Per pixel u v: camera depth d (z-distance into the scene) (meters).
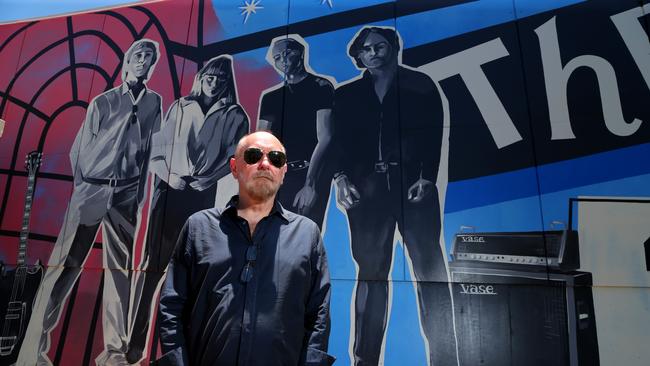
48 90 4.10
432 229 3.12
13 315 3.51
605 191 2.96
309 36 3.69
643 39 3.17
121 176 3.71
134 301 3.36
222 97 3.70
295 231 1.74
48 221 3.73
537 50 3.30
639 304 2.75
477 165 3.17
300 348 1.58
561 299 2.84
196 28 3.92
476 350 2.86
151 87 3.88
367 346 2.96
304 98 3.56
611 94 3.12
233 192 3.44
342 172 3.33
